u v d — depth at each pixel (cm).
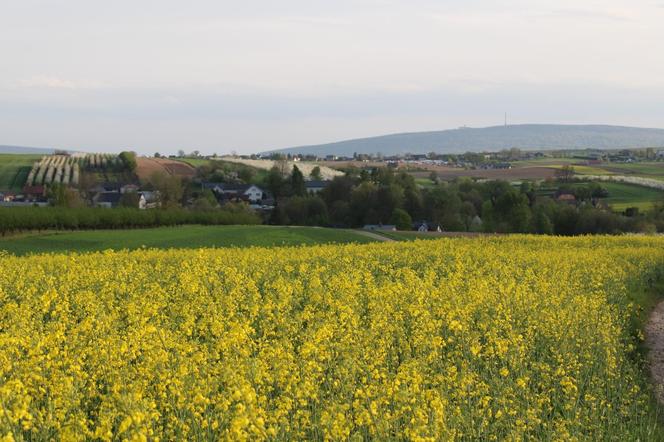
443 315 1864
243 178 18550
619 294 2803
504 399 1302
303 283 2712
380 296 2088
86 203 14025
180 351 1325
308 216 12912
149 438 924
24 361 1205
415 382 1178
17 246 5828
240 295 2242
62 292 2359
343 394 1234
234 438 914
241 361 1195
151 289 2355
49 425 996
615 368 1672
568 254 3894
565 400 1427
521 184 15712
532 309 2075
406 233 7819
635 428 1398
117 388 1107
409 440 1077
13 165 18138
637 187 15600
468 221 12388
